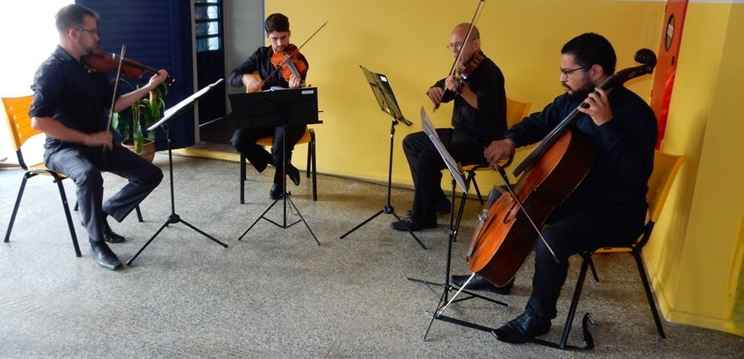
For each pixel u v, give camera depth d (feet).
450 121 12.30
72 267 8.92
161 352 6.92
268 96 9.12
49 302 7.92
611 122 6.48
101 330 7.32
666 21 9.86
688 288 7.63
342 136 13.28
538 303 7.15
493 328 7.59
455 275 8.82
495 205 7.52
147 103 12.78
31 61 13.01
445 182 12.74
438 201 10.84
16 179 12.71
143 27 13.28
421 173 10.27
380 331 7.47
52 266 8.93
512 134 8.13
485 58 9.85
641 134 6.70
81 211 8.96
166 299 8.09
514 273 6.88
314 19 12.69
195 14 16.42
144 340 7.14
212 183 12.84
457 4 11.59
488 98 9.62
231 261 9.27
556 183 6.61
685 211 7.58
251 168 13.91
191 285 8.49
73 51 8.99
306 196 12.25
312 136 11.91
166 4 13.43
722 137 7.05
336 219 11.05
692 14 8.36
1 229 10.14
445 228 10.77
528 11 11.18
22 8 12.73
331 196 12.28
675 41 9.00
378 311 7.94
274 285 8.55
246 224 10.68
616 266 9.39
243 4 17.39
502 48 11.54
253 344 7.13
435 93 9.87
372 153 13.16
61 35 8.85
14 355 6.77
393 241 10.17
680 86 8.73
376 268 9.17
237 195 12.15
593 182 7.07
